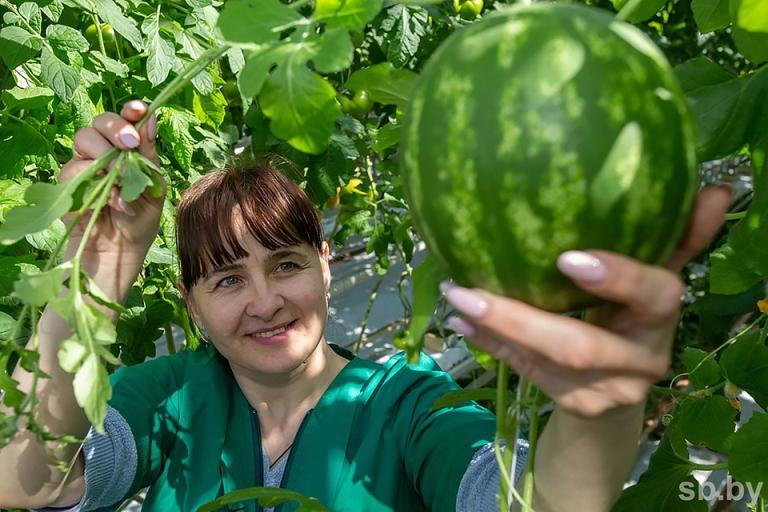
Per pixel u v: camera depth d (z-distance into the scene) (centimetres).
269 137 245
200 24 230
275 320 163
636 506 164
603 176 67
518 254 70
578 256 66
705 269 521
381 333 415
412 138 74
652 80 69
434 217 73
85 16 247
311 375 174
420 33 253
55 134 206
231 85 284
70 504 157
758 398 160
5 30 184
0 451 137
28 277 85
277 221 160
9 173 196
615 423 91
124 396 170
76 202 102
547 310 75
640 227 69
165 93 96
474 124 69
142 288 238
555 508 100
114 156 102
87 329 85
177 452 172
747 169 616
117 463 159
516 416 89
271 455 172
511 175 67
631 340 72
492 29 71
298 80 80
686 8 430
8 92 188
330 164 249
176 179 248
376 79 97
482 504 130
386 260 337
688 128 71
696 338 477
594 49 68
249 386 175
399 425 160
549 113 67
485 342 76
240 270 162
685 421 164
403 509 159
